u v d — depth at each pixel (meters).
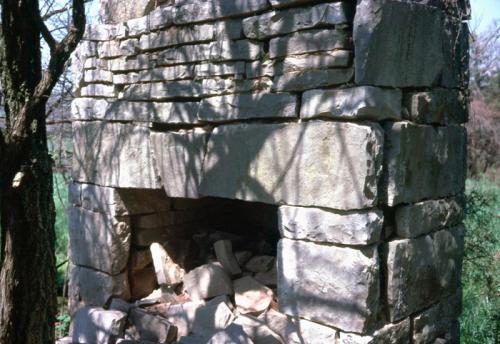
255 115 2.75
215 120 2.94
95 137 3.70
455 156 3.04
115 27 3.46
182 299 3.68
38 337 2.37
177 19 3.05
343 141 2.40
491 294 4.09
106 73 3.58
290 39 2.58
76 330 3.55
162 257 3.78
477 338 3.62
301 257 2.60
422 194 2.74
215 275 3.49
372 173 2.38
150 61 3.29
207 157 2.99
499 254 4.54
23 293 2.30
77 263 3.96
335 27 2.42
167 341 3.28
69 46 2.19
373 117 2.42
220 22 2.87
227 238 3.92
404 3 2.48
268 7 2.66
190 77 3.07
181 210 4.07
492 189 7.23
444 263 2.98
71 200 3.97
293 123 2.59
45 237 2.34
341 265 2.46
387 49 2.41
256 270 3.64
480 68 9.73
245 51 2.77
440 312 3.01
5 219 2.27
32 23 2.24
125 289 3.78
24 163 2.22
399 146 2.49
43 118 2.30
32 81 2.28
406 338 2.69
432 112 2.78
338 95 2.42
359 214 2.39
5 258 2.30
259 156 2.73
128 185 3.48
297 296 2.63
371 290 2.42
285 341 2.78
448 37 2.87
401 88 2.58
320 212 2.52
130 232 3.77
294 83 2.58
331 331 2.52
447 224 3.02
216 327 3.15
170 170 3.22
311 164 2.52
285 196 2.63
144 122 3.37
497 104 11.48
